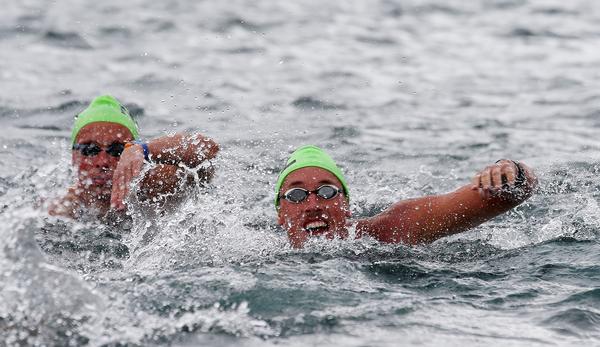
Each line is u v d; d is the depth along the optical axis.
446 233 23.58
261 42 60.78
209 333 17.11
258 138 37.56
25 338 16.34
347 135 38.84
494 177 21.84
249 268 21.16
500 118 42.91
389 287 20.05
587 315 18.19
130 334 16.91
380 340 16.91
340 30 66.12
